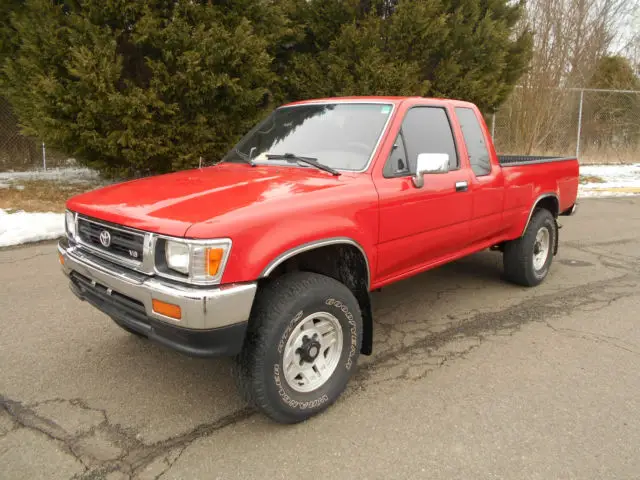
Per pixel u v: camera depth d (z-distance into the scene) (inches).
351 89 418.0
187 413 124.6
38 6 348.2
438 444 113.0
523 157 259.6
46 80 333.7
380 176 141.3
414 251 154.3
